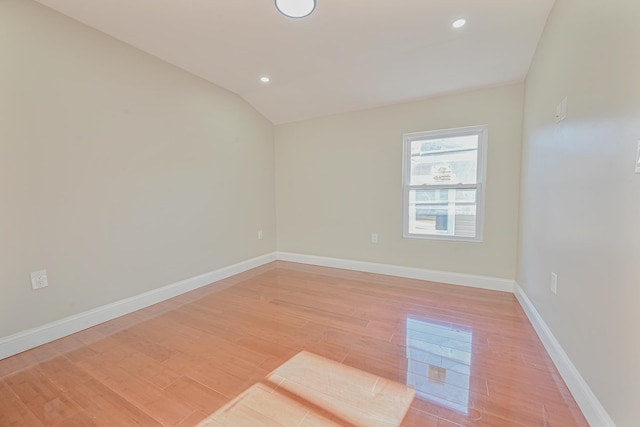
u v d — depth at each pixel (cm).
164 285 284
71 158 215
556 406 138
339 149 379
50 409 141
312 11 198
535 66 231
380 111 348
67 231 214
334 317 239
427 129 321
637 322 97
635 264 99
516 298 274
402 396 145
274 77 309
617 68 113
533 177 229
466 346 192
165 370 170
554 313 177
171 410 139
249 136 381
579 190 145
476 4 191
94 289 231
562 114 169
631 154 102
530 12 197
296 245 427
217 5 193
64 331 213
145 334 214
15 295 191
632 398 99
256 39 235
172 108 285
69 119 213
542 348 189
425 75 283
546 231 195
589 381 130
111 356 186
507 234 290
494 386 152
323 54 259
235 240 366
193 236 312
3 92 182
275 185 435
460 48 242
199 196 317
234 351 190
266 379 161
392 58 263
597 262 126
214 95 329
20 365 177
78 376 166
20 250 192
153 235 273
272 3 191
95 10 200
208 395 149
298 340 203
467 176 307
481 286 305
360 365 172
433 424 128
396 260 352
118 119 243
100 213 234
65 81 210
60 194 210
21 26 188
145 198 265
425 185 329
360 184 368
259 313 248
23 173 192
